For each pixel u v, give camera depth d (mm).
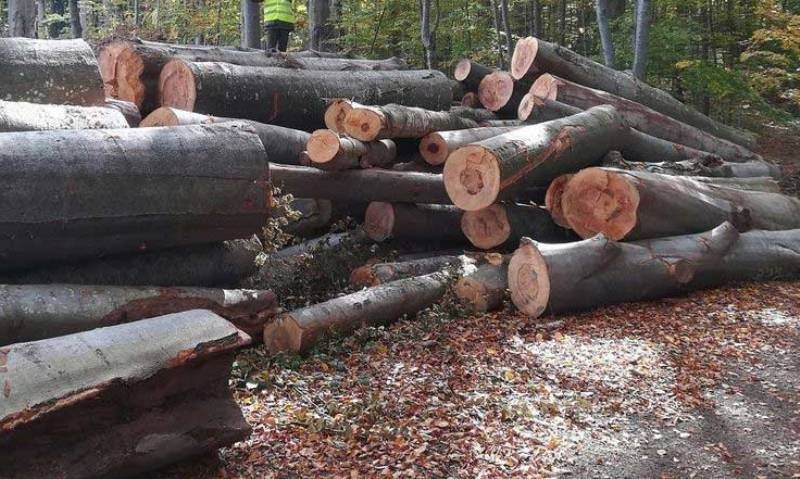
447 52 20156
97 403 3645
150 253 5652
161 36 17750
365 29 17156
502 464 4508
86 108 5895
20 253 4797
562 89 11805
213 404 4164
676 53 17047
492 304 7500
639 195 8039
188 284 5836
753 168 12336
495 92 12797
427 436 4746
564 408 5312
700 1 17391
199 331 4004
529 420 5098
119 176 4973
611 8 19094
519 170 8078
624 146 10562
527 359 6188
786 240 9117
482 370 5902
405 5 17141
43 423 3459
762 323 7297
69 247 4988
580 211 8430
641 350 6477
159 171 5168
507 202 8836
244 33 14844
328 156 7828
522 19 22844
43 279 5074
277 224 6766
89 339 3756
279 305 7270
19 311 4605
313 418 4828
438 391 5473
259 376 5555
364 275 7883
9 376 3428
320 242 8578
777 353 6535
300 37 21109
